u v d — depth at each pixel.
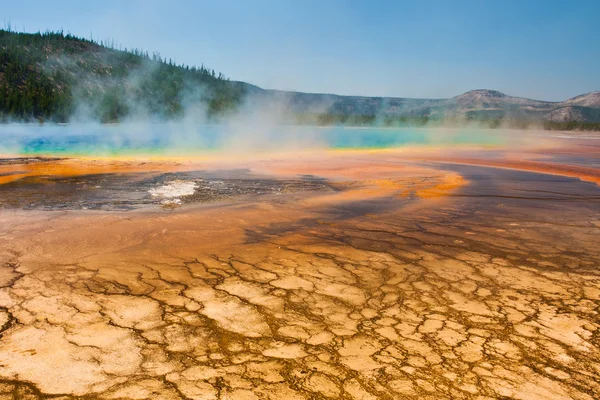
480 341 2.76
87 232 5.04
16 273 3.74
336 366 2.45
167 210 6.32
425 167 12.34
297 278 3.80
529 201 7.38
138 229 5.23
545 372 2.43
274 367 2.43
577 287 3.67
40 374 2.31
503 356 2.59
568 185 9.17
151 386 2.23
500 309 3.23
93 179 9.21
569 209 6.75
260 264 4.14
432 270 4.05
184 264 4.09
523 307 3.27
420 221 5.93
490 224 5.79
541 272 4.02
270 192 8.06
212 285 3.60
